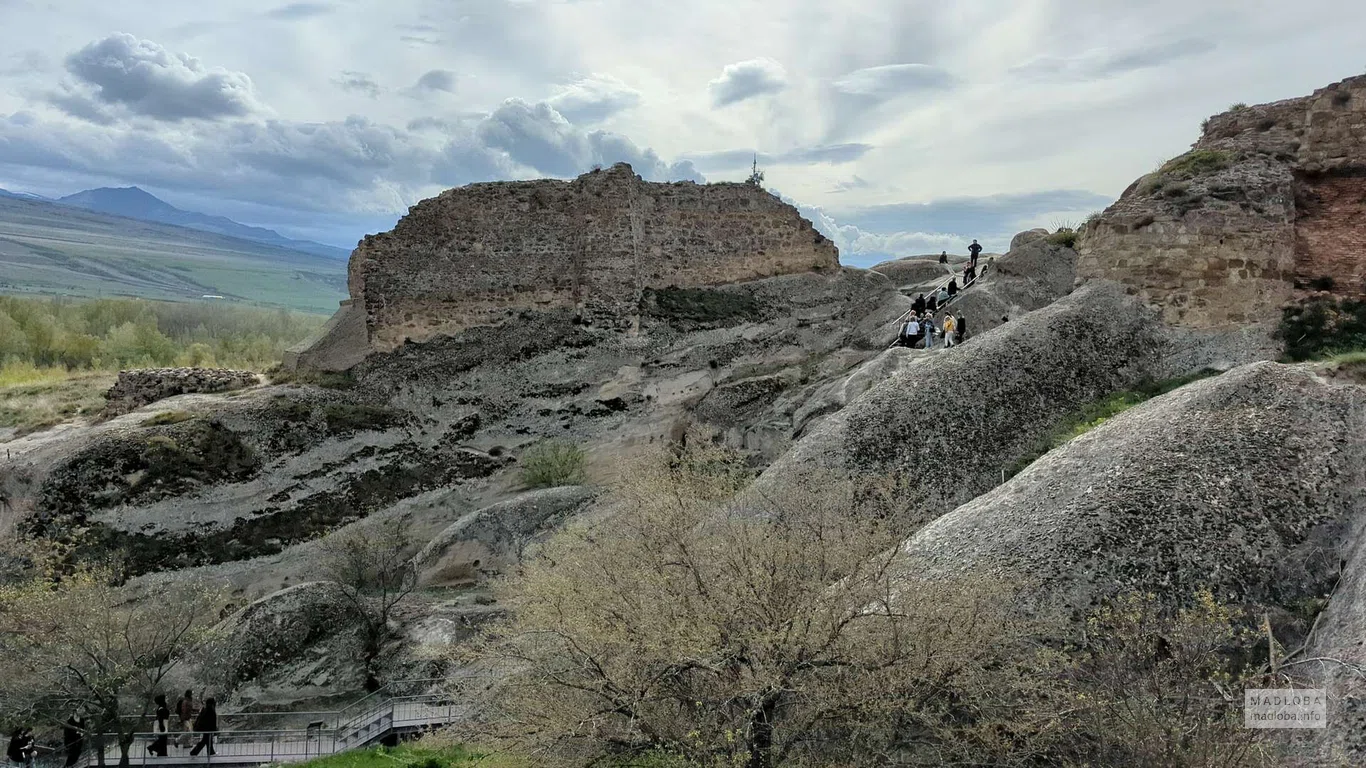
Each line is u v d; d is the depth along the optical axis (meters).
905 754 7.99
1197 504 9.62
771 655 8.22
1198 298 16.30
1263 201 16.06
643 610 8.88
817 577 8.82
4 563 19.34
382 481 22.61
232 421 22.25
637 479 13.38
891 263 34.84
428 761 12.73
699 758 7.98
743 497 12.53
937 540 10.64
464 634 16.64
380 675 16.67
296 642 17.39
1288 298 15.86
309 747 14.83
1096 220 18.06
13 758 15.52
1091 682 7.79
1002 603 8.76
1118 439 11.35
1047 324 16.36
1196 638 7.78
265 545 21.17
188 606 17.70
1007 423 14.64
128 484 20.59
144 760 14.98
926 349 19.02
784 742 8.18
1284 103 17.27
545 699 8.98
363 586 19.38
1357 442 10.23
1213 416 11.04
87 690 15.53
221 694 16.77
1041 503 10.51
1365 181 15.86
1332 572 9.09
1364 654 7.58
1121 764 6.94
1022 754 7.56
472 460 23.02
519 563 15.52
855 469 13.75
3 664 15.23
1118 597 8.77
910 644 7.96
